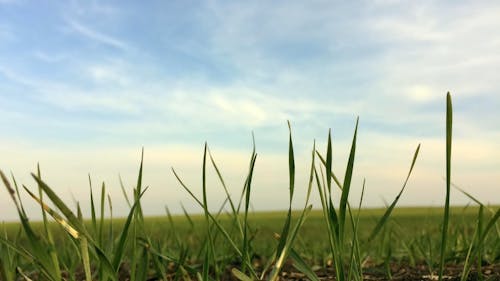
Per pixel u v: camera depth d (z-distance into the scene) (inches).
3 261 12.8
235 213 13.1
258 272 19.8
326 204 11.2
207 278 12.8
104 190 13.8
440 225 23.9
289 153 11.4
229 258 21.2
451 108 9.5
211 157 13.1
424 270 19.3
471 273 16.6
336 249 11.4
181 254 16.2
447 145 9.8
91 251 12.8
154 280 16.9
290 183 11.6
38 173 11.7
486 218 26.3
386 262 18.3
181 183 12.6
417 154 11.1
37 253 10.3
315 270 20.6
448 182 10.2
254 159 12.4
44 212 12.6
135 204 11.7
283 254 11.0
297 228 11.4
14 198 9.7
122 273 19.2
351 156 10.8
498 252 19.9
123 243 11.7
